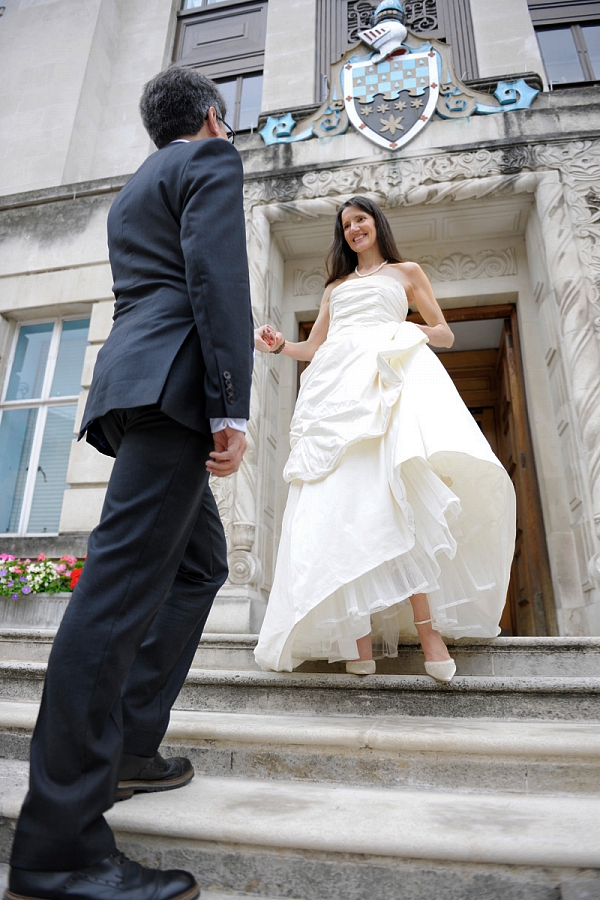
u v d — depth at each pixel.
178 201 1.25
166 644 1.34
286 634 2.02
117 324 1.28
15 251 5.79
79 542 4.65
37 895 0.89
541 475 4.38
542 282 4.52
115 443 1.27
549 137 4.55
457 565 2.21
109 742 1.00
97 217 5.72
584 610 3.96
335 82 5.23
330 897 1.04
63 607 4.19
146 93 1.56
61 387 5.54
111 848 0.97
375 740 1.46
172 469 1.14
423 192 4.60
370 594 1.94
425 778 1.44
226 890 1.08
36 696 2.20
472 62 6.18
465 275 5.04
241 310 1.13
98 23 7.52
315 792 1.37
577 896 0.96
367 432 2.10
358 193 4.70
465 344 6.22
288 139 5.12
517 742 1.39
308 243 5.13
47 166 6.80
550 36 6.46
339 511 2.03
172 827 1.11
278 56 6.81
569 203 4.36
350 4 6.93
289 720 1.79
